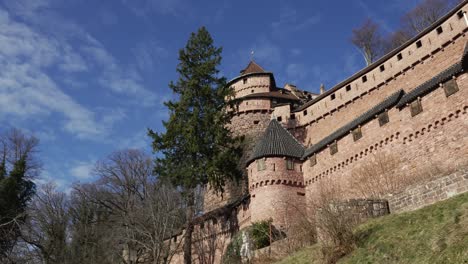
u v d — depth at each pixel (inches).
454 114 1086.4
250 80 2410.2
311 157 1507.1
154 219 1418.6
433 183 766.5
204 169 1469.0
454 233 593.9
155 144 1533.0
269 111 2087.8
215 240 1665.8
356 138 1365.7
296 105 2160.4
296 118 1969.7
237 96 2402.8
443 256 560.1
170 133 1509.6
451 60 1386.6
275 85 2539.4
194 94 1632.6
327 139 1492.4
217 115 1574.8
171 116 1544.0
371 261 653.9
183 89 1662.2
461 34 1369.3
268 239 1246.3
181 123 1518.2
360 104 1699.1
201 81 1679.4
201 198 1813.5
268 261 1011.3
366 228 758.5
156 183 1765.5
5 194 1684.3
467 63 1069.1
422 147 1152.8
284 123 1966.0
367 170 1293.1
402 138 1216.8
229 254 1343.5
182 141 1519.4
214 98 1652.3
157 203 1518.2
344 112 1759.4
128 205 1670.8
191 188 1482.5
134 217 1553.9
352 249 716.7
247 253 1251.8
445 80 1124.5
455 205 682.2
